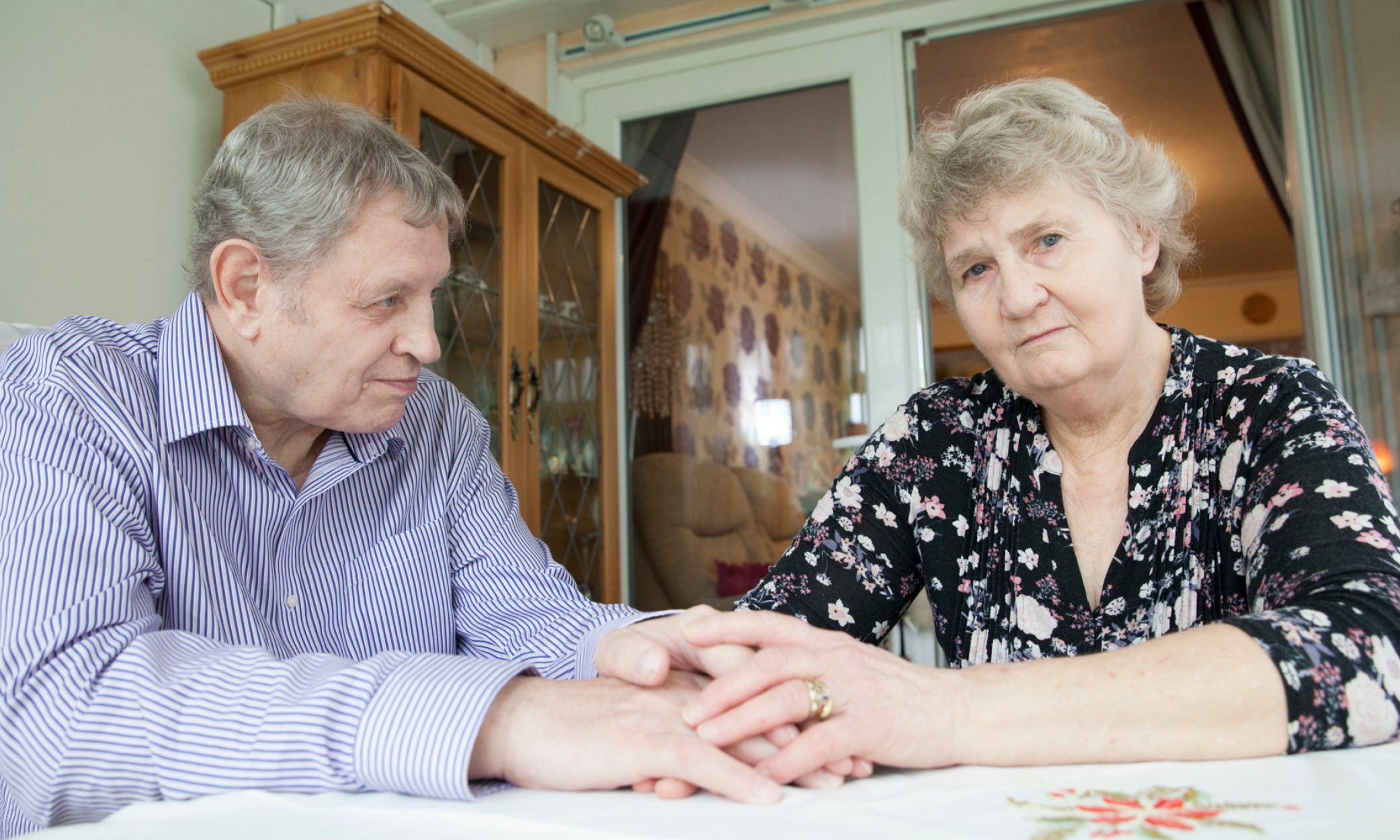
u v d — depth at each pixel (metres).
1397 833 0.44
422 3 2.83
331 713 0.62
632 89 2.96
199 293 0.97
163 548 0.91
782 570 1.13
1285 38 2.25
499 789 0.62
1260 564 0.78
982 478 1.07
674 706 0.66
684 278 2.94
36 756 0.66
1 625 0.72
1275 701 0.60
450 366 2.05
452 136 2.06
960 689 0.63
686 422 2.92
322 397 0.96
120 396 0.91
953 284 0.99
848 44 2.72
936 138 0.97
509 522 1.23
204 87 2.01
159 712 0.65
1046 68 3.38
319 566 1.07
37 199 1.67
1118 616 0.96
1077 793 0.53
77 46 1.75
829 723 0.60
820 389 2.75
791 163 2.82
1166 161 0.94
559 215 2.47
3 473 0.80
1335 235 2.19
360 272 0.90
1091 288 0.88
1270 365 0.93
